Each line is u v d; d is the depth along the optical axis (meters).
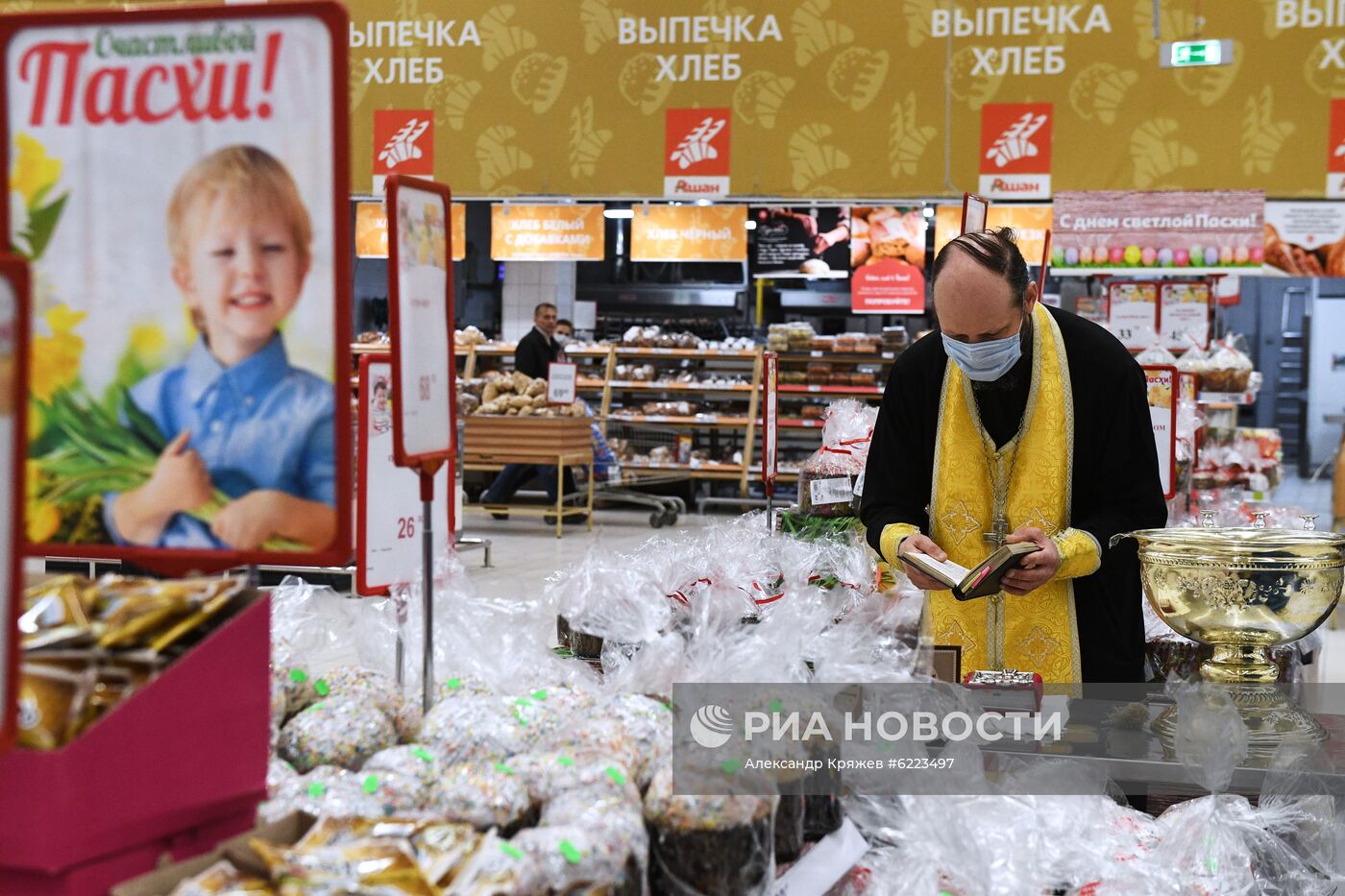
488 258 14.43
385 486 2.03
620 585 2.12
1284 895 1.68
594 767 1.24
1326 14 7.82
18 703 0.82
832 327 13.73
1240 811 1.67
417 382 1.46
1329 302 12.52
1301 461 12.72
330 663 1.67
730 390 13.06
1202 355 6.57
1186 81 7.99
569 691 1.46
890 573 2.88
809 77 8.41
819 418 12.63
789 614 1.71
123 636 0.99
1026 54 8.16
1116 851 1.57
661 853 1.22
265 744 1.09
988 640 2.56
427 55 8.71
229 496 1.26
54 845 0.89
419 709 1.52
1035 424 2.52
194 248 1.25
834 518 3.56
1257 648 2.06
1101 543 2.41
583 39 8.59
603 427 12.95
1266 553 1.95
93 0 7.58
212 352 1.26
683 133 8.54
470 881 0.99
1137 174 8.08
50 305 1.28
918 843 1.43
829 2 8.36
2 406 0.74
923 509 2.72
